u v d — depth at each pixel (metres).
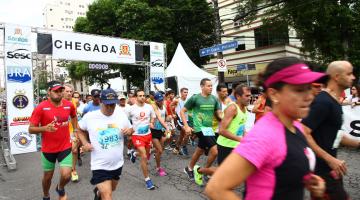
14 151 9.51
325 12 16.28
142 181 6.38
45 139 4.75
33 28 10.10
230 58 28.66
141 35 21.19
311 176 1.67
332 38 17.12
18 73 9.66
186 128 5.98
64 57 10.91
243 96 4.54
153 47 13.55
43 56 10.85
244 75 26.61
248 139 1.54
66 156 4.76
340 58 16.69
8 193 5.92
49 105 4.76
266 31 21.25
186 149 9.00
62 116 4.81
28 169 7.88
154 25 21.34
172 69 15.14
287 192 1.57
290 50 25.39
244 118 4.63
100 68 14.21
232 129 4.55
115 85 24.50
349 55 16.86
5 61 9.47
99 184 3.85
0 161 8.75
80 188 6.03
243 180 1.50
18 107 9.60
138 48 13.09
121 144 4.06
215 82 15.66
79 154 7.98
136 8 21.44
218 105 5.85
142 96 6.16
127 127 4.10
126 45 12.62
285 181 1.55
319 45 17.97
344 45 17.64
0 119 11.83
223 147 4.61
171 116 9.84
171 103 9.84
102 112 3.99
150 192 5.64
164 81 13.94
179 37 23.28
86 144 3.90
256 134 1.54
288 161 1.55
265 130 1.55
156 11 21.56
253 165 1.48
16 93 9.59
